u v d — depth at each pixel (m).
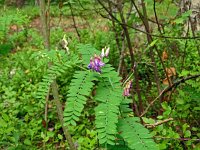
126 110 1.68
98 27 8.95
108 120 1.51
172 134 3.03
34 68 5.49
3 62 5.92
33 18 12.65
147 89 4.90
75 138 3.84
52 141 4.05
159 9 3.35
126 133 1.57
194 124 3.79
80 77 1.66
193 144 3.42
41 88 1.71
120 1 3.70
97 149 3.46
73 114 1.53
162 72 5.02
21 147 3.57
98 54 1.88
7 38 3.49
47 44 2.28
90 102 4.51
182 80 3.11
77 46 1.93
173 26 3.31
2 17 2.50
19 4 12.62
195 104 3.62
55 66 1.77
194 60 4.56
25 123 4.09
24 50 7.52
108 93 1.63
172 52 4.77
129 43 3.45
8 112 4.44
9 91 4.95
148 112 4.20
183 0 3.58
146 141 1.53
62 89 5.04
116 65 5.40
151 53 3.70
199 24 4.05
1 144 3.60
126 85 1.68
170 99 3.75
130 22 3.53
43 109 4.51
